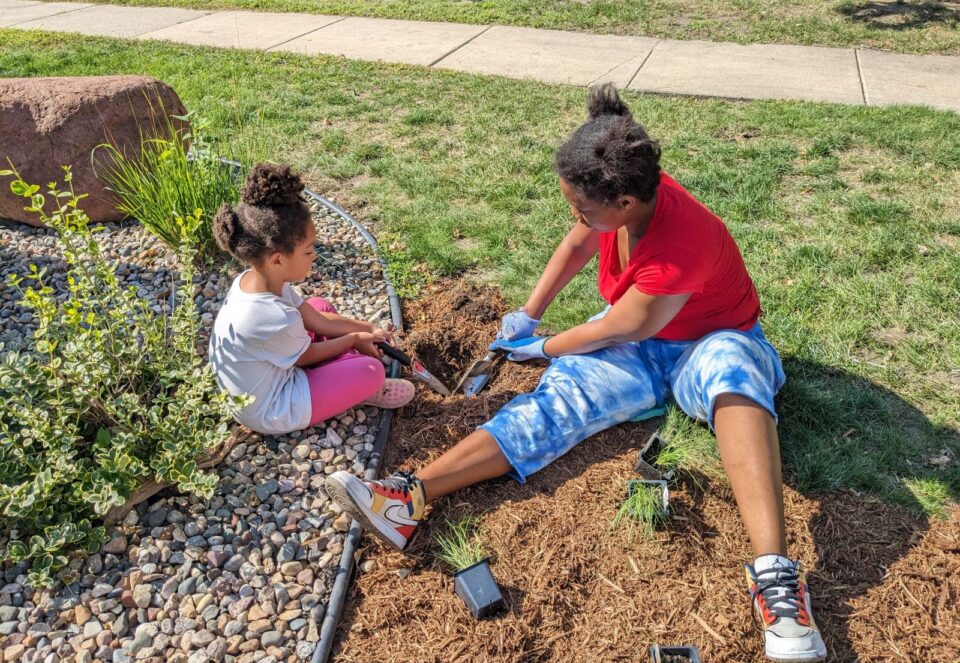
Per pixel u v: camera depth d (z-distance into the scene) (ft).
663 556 8.57
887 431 10.14
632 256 8.79
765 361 9.10
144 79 15.71
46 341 8.93
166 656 7.64
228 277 13.46
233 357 9.31
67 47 27.61
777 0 31.99
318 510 9.19
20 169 14.53
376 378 10.03
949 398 10.65
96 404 9.32
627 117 7.98
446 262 13.85
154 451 9.29
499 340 11.20
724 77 23.49
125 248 14.39
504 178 17.01
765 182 16.46
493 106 21.29
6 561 8.43
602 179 7.69
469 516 9.11
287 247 9.05
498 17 30.63
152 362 10.45
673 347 9.71
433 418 10.62
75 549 8.48
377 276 13.64
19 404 9.12
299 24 30.68
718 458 9.48
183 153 14.19
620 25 29.37
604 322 9.32
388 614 8.10
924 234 14.43
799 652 7.14
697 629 7.84
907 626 7.82
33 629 7.78
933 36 26.99
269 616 8.03
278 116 20.58
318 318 10.55
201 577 8.34
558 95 22.11
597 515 9.05
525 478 9.50
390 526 8.45
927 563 8.41
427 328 12.34
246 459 9.77
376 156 18.35
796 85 22.71
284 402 9.66
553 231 14.83
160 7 34.24
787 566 7.57
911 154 17.70
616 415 9.78
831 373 11.20
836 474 9.48
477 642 7.77
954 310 12.31
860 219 14.98
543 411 9.51
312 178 17.33
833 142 18.35
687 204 8.60
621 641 7.77
